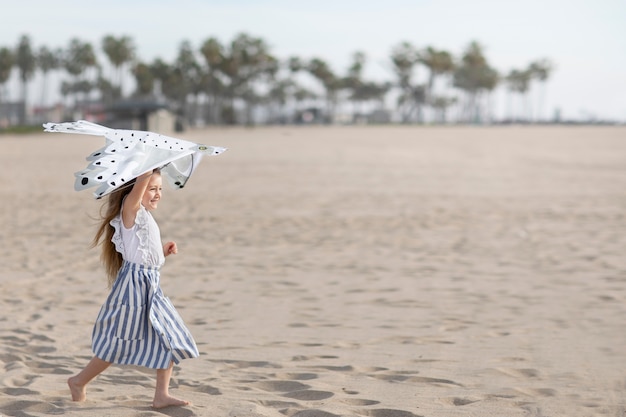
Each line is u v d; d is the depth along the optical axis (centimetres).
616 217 1788
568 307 908
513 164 3897
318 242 1414
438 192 2388
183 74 19712
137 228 537
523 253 1302
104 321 542
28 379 628
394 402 574
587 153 5134
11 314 859
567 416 547
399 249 1344
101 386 609
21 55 18350
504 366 675
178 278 1079
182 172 557
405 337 775
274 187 2542
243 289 1008
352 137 8688
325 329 806
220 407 556
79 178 488
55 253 1273
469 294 981
